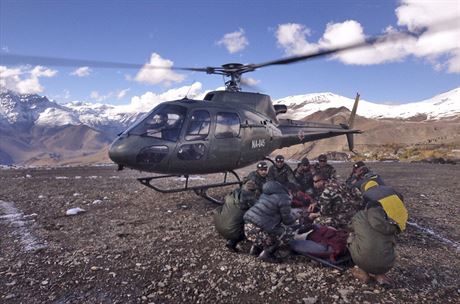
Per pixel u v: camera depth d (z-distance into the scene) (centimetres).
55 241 669
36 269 539
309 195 917
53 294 464
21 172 1819
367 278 497
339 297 459
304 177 944
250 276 519
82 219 833
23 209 927
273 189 579
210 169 920
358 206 601
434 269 546
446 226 782
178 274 525
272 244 573
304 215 655
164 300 453
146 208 945
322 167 943
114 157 844
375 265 471
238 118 955
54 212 896
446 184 1387
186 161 866
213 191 1192
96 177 1600
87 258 584
